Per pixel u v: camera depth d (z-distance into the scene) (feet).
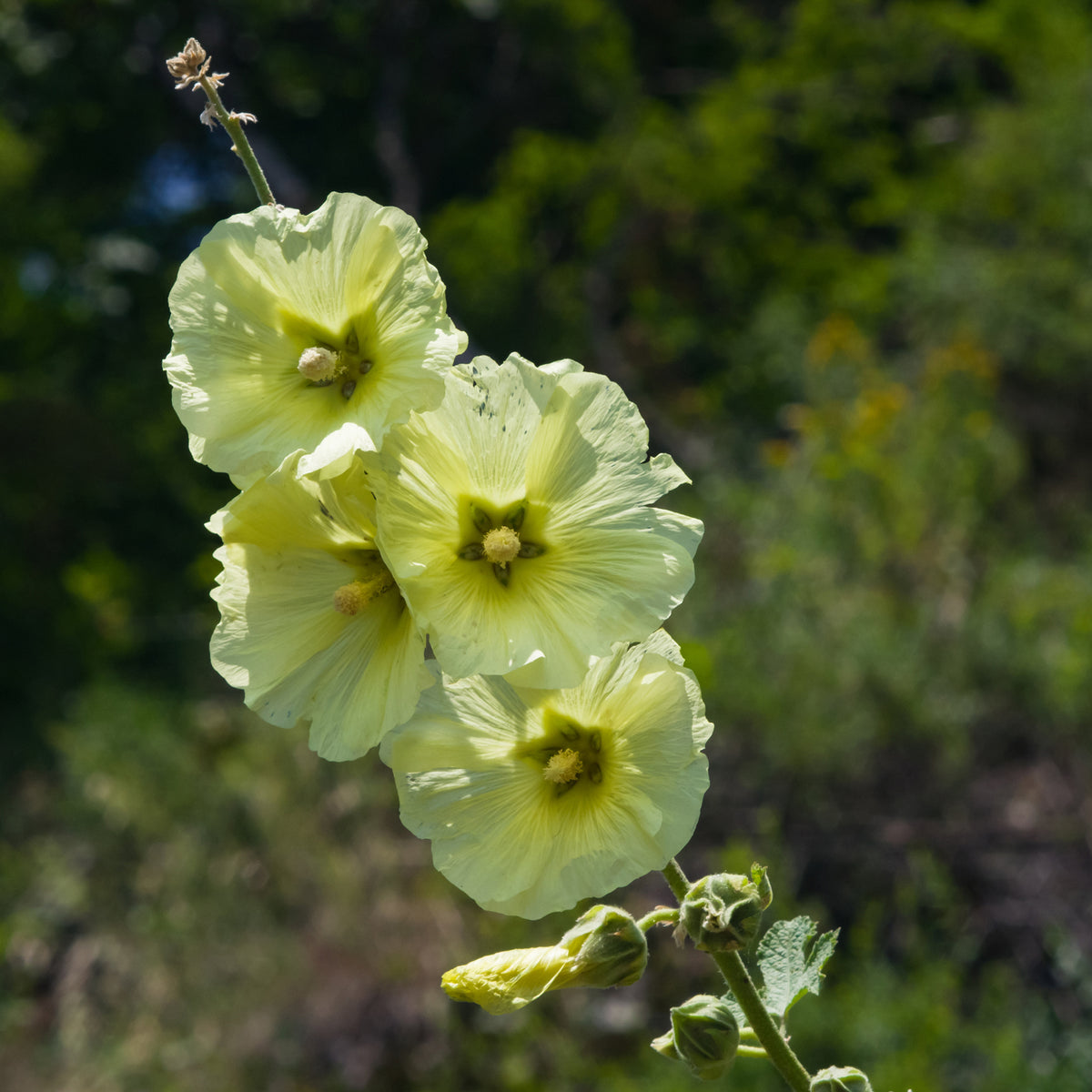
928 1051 19.80
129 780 29.09
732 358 45.83
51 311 48.55
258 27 53.06
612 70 52.29
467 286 49.37
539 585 6.63
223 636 6.99
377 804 27.35
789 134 52.03
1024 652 25.73
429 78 56.39
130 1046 26.25
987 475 30.99
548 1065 23.89
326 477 6.41
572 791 6.93
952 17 49.73
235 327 6.78
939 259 38.99
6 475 43.75
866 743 25.48
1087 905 24.13
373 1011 25.02
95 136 53.72
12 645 41.65
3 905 31.24
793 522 30.09
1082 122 39.70
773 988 7.94
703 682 10.50
